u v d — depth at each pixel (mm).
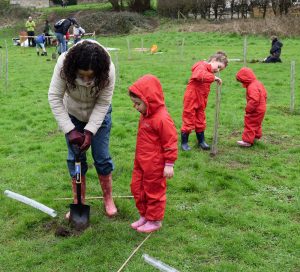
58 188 6098
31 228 4957
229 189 5980
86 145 4566
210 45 26891
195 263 4301
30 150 7852
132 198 5695
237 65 18594
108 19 37312
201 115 7637
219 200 5652
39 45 25500
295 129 9078
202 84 7449
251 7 34906
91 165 6844
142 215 4938
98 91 4473
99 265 4250
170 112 10570
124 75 16359
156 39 31125
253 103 7633
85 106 4727
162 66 18594
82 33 25250
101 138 4910
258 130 7875
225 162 7105
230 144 8047
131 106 11344
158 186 4738
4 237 4781
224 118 9867
